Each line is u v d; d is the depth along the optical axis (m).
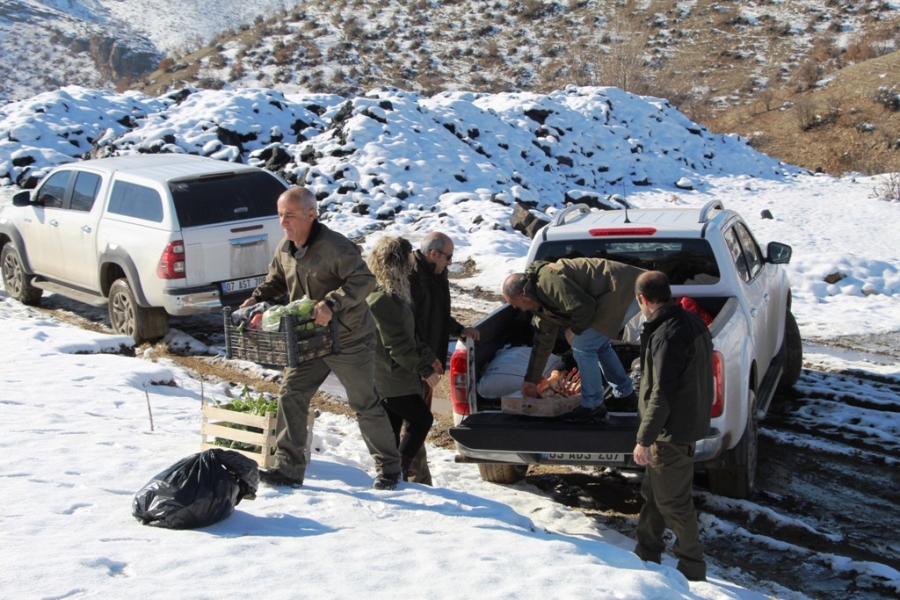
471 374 6.18
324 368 5.39
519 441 5.79
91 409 7.32
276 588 3.89
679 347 4.77
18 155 22.09
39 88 79.00
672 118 30.44
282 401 5.39
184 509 4.62
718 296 6.79
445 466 7.14
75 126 23.83
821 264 13.52
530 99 27.45
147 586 3.83
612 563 4.61
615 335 5.77
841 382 9.09
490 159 23.58
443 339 6.11
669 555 5.59
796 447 7.43
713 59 52.00
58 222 11.36
